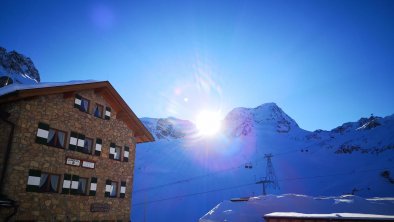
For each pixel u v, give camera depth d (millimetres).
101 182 22578
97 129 22984
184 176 181125
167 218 116688
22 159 17641
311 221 21844
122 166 24891
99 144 22922
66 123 20547
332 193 151000
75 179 20578
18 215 16953
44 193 18484
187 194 148875
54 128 19703
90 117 22531
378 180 152125
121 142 25203
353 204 52125
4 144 17312
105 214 22562
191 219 117125
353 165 192875
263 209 54750
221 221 54594
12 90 18188
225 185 168875
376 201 53000
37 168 18328
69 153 20453
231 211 56594
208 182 171750
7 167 17000
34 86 19656
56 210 19016
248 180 179125
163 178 176000
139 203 132375
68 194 19938
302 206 54031
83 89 21500
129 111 25500
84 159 21469
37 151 18484
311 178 179750
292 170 197625
